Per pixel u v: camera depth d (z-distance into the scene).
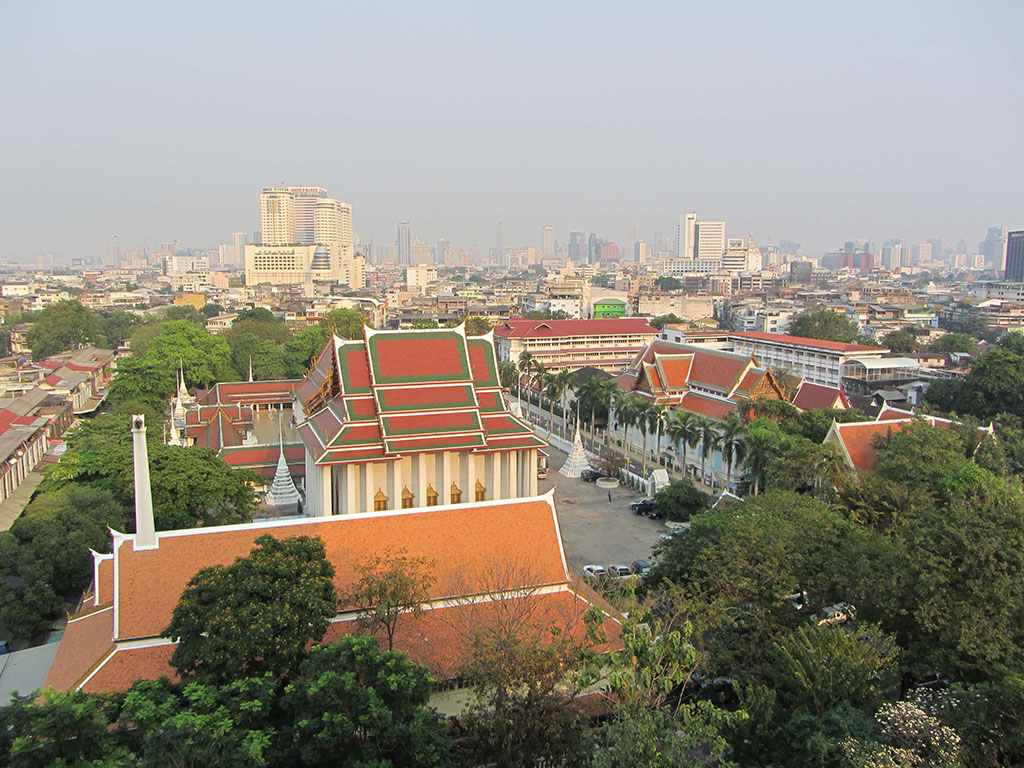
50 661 42.25
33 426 94.31
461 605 41.62
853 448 71.00
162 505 61.06
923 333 193.62
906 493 57.31
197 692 28.42
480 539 45.28
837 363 141.12
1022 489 60.34
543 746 31.97
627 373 120.25
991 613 36.00
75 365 142.62
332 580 40.66
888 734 29.33
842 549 45.34
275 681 30.17
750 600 42.81
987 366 105.19
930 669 37.47
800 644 36.50
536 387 137.12
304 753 27.62
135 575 39.12
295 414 87.94
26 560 49.97
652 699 31.80
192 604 33.34
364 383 62.59
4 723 26.14
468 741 32.44
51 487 69.62
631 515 80.88
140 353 148.62
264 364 148.50
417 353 64.00
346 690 28.25
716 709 30.06
